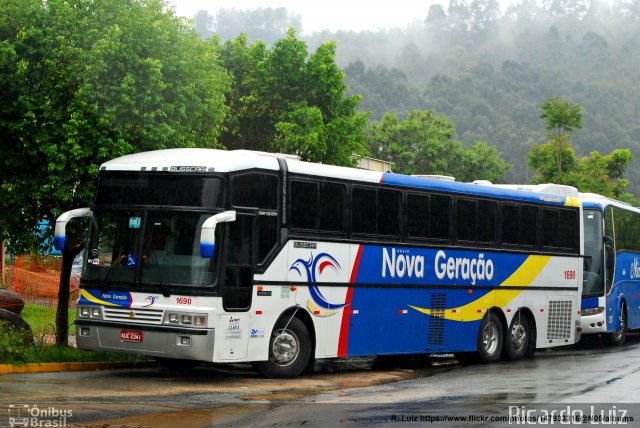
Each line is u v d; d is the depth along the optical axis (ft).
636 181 647.97
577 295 79.10
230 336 49.88
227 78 71.56
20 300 69.26
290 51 100.22
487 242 69.36
